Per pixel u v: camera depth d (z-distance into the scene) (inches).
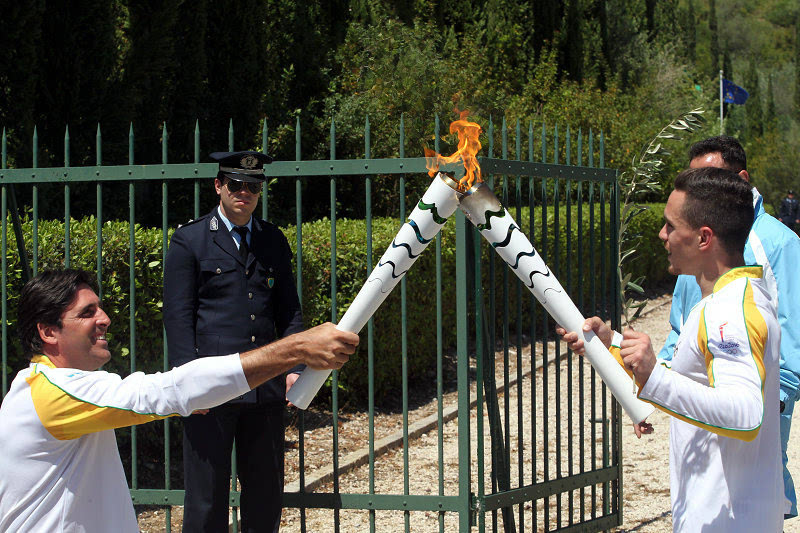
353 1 512.1
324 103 441.1
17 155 284.4
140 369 211.5
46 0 299.0
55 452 82.3
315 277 264.2
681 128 154.4
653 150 157.2
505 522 152.3
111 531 86.0
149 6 330.3
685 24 1923.0
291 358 85.3
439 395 146.2
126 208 335.3
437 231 101.8
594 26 880.3
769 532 88.2
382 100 431.5
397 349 298.4
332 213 151.8
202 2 365.7
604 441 175.9
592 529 171.3
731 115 2068.2
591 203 173.8
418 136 425.7
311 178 430.3
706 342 88.0
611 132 642.8
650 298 619.8
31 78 283.9
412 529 194.1
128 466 212.2
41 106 305.0
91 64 310.0
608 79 841.5
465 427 143.8
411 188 413.4
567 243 165.6
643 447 262.2
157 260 211.5
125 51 343.9
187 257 139.0
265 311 141.6
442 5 644.7
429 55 463.5
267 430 139.5
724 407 81.4
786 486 125.4
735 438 85.2
